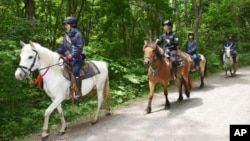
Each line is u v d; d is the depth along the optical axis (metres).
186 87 10.20
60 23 13.45
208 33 23.59
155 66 8.45
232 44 16.22
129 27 15.11
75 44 7.37
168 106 9.03
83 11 14.06
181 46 16.84
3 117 8.45
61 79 7.21
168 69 8.77
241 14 27.80
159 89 12.48
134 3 14.67
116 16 14.22
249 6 27.14
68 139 7.11
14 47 8.32
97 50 12.59
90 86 7.93
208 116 7.89
